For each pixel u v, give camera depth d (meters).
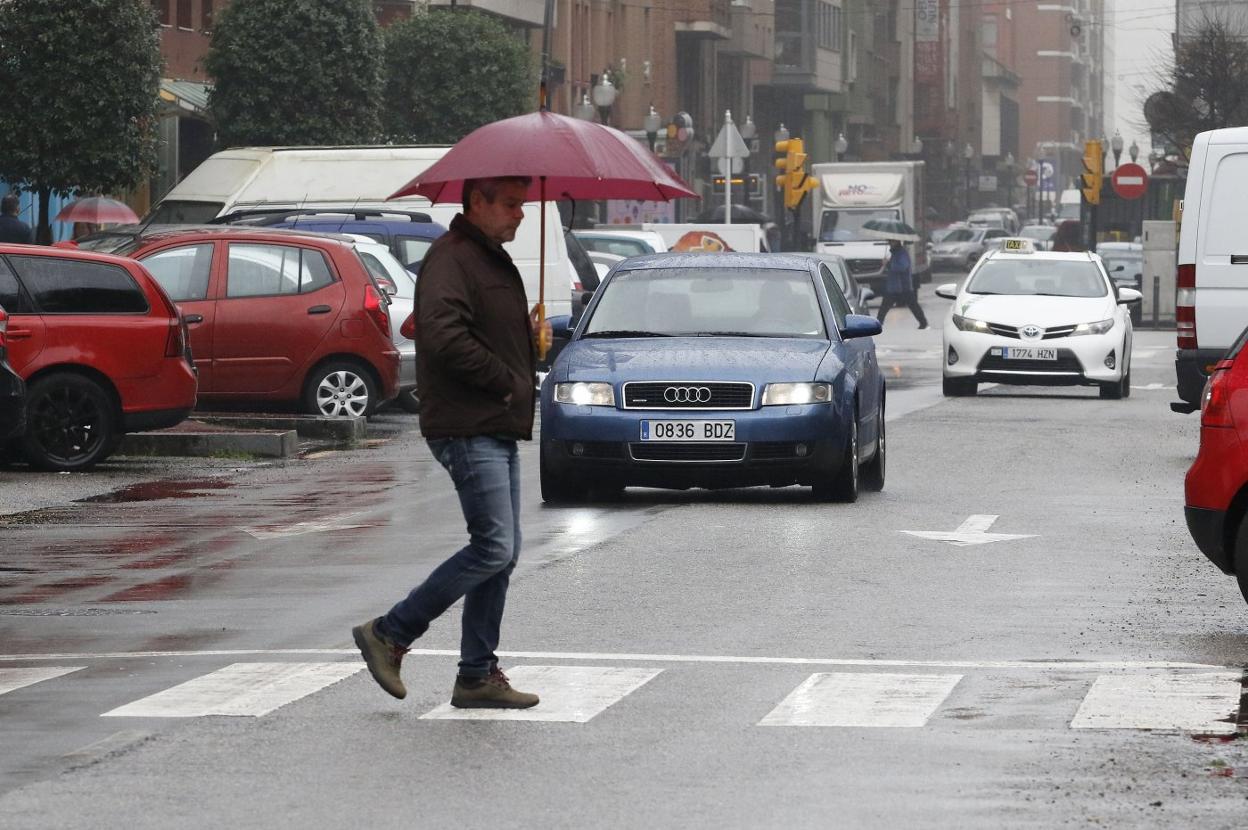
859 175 160.50
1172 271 121.00
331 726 19.06
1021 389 70.94
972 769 17.28
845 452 36.31
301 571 28.80
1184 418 57.47
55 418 42.53
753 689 20.67
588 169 19.97
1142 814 15.80
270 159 75.19
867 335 38.28
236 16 101.06
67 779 17.05
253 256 52.31
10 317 42.12
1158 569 28.98
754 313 38.03
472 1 136.00
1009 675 21.34
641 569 28.73
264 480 41.31
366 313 52.12
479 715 19.52
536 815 15.89
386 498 38.03
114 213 81.75
